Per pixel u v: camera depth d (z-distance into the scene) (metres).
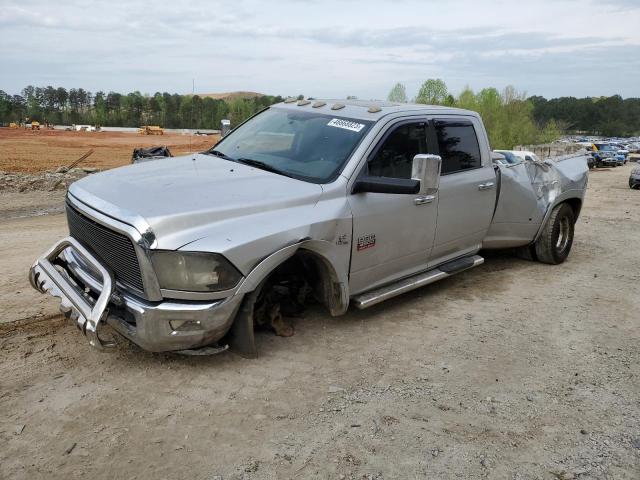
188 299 3.45
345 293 4.33
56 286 3.79
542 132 81.81
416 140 4.96
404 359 4.15
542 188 6.64
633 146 116.06
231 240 3.50
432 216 5.04
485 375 3.96
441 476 2.83
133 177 4.14
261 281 3.70
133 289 3.53
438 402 3.55
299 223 3.85
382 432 3.18
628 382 3.94
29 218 11.70
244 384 3.62
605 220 11.16
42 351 3.93
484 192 5.70
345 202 4.20
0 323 4.38
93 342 3.42
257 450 2.96
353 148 4.45
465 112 5.68
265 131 5.13
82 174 19.44
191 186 3.90
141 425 3.12
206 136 75.56
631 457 3.06
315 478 2.76
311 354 4.12
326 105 5.19
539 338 4.69
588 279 6.53
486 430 3.26
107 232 3.60
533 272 6.75
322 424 3.23
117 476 2.69
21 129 101.06
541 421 3.39
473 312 5.24
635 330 4.96
